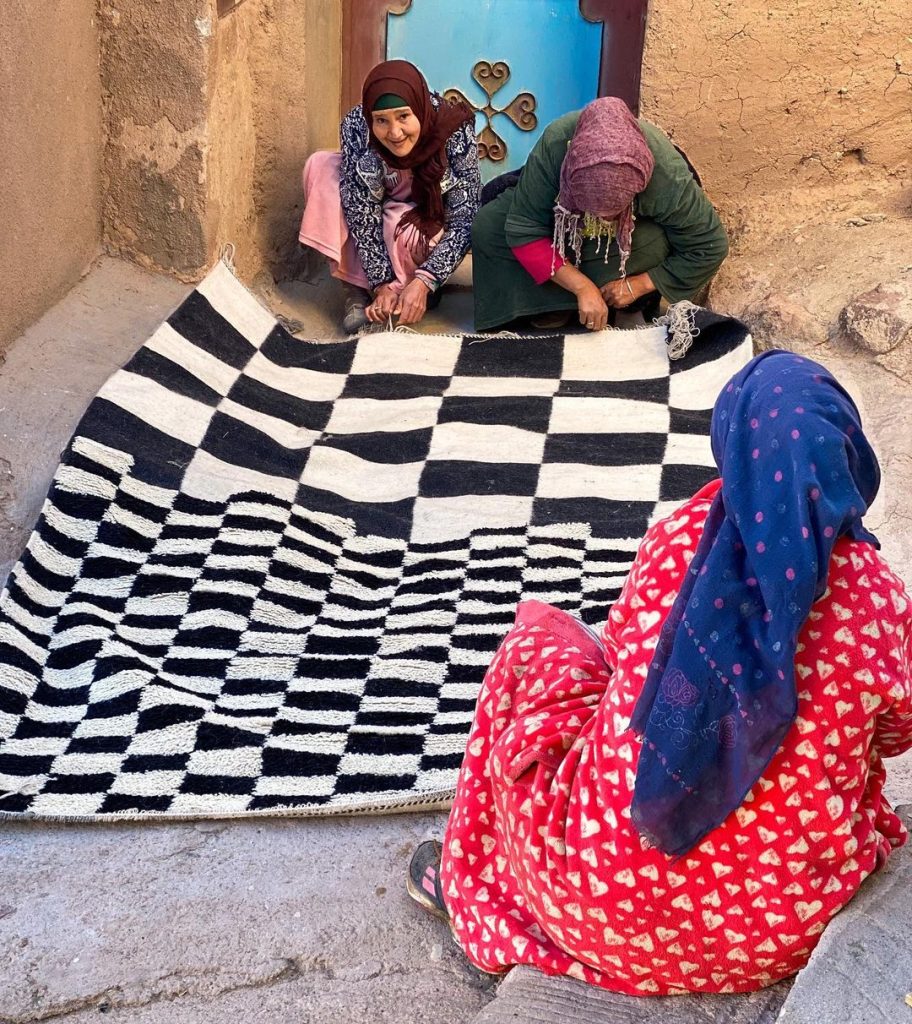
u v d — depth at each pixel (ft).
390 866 8.02
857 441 5.26
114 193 15.24
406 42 18.15
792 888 5.61
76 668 9.61
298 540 11.57
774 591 5.05
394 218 15.79
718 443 5.60
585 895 5.82
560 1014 5.90
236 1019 6.84
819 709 5.29
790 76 15.90
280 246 17.52
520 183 14.67
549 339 14.82
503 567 11.30
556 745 6.31
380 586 11.24
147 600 10.60
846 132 16.21
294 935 7.42
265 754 8.85
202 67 14.39
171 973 7.14
